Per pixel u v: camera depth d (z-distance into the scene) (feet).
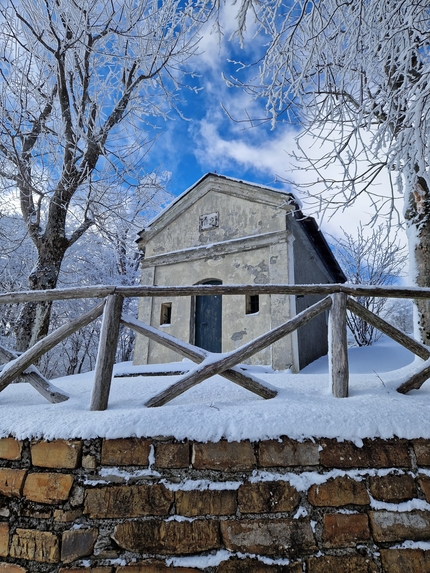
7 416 6.51
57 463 5.81
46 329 17.61
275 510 5.46
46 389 7.38
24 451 6.01
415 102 9.46
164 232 30.14
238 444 5.81
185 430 5.89
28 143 20.36
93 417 6.14
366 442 5.82
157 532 5.33
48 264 18.37
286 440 5.83
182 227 29.25
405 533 5.29
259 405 6.46
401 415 6.09
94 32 20.20
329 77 12.32
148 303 28.12
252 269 24.61
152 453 5.76
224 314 24.53
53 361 43.75
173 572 5.12
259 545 5.25
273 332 7.31
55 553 5.32
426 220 11.89
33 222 19.45
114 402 7.09
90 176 20.43
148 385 8.43
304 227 26.86
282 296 22.67
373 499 5.50
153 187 25.09
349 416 6.05
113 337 7.13
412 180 12.32
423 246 11.84
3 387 7.23
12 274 32.37
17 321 17.38
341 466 5.69
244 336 23.29
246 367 19.76
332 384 7.13
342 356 7.16
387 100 10.76
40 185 20.76
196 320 26.55
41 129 19.58
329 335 7.50
